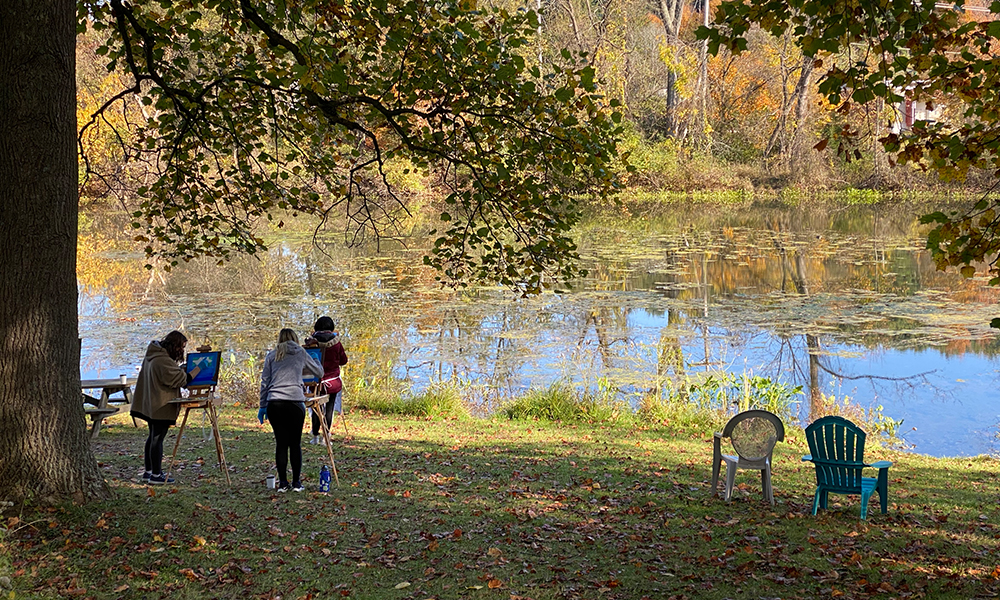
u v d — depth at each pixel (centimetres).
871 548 655
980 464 1067
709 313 2106
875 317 2033
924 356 1709
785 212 4769
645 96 5494
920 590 551
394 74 791
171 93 857
